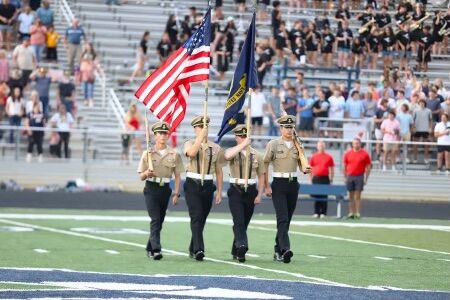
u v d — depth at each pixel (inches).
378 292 844.6
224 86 2352.4
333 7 2630.4
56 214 1694.1
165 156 1088.2
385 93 2257.6
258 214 1818.4
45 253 1112.8
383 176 2092.8
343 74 2425.0
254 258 1114.7
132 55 2501.2
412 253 1210.6
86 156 2063.2
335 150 2073.1
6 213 1691.7
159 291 815.7
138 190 2071.9
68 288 827.4
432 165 2101.4
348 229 1551.4
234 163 1083.9
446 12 2438.5
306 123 2171.5
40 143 2048.5
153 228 1083.9
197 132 1087.0
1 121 2159.2
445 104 2167.8
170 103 1134.4
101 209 1811.0
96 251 1144.2
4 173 2034.9
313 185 1782.7
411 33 2410.2
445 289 886.4
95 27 2536.9
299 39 2417.6
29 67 2240.4
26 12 2413.9
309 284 887.7
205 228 1498.5
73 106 2176.4
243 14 2583.7
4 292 796.0
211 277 922.7
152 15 2588.6
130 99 2326.5
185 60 1135.6
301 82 2239.2
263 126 2171.5
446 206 2017.7
